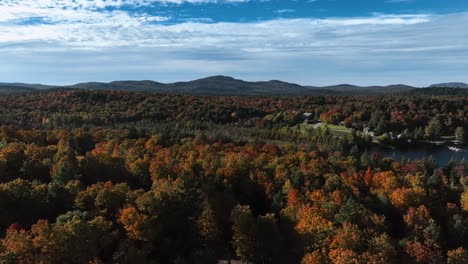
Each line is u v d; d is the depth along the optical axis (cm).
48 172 10106
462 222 8750
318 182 10556
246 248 7900
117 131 16888
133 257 6688
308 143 19638
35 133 14862
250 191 10262
